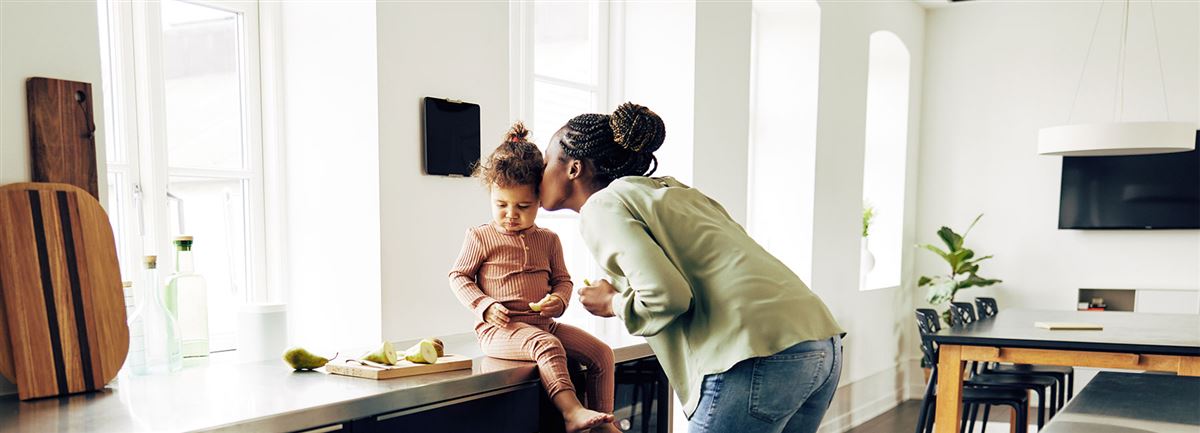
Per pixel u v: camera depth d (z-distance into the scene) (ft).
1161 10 17.88
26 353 4.99
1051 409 14.46
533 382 6.12
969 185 19.92
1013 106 19.40
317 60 8.00
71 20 5.54
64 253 5.26
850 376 17.21
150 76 7.48
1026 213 19.29
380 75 7.47
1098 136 12.92
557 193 6.17
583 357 6.49
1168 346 10.02
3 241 5.03
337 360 6.03
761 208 15.93
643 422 7.38
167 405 4.80
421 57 7.88
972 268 18.79
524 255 6.35
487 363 6.13
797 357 5.33
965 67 19.92
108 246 5.48
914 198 20.38
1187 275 17.84
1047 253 19.10
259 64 8.32
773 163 15.80
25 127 5.32
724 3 12.44
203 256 8.01
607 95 12.34
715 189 12.39
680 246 5.50
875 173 20.01
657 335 5.76
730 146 12.78
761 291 5.37
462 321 8.46
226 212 8.19
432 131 7.93
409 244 7.82
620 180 5.67
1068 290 18.90
